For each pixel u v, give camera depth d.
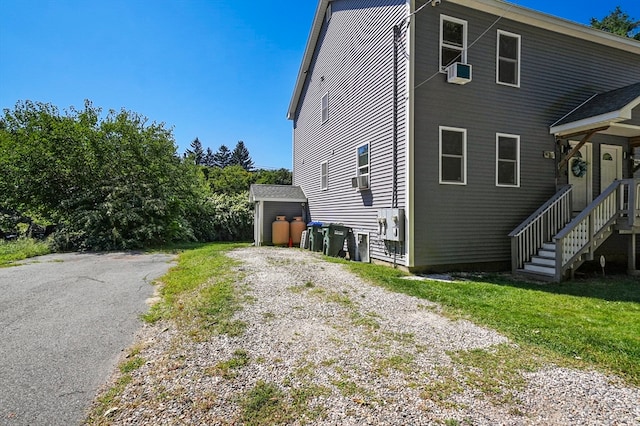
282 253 10.59
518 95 8.68
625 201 7.65
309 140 14.60
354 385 2.62
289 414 2.25
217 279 6.26
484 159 8.32
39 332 3.92
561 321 4.21
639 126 8.07
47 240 12.45
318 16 12.91
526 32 8.77
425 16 7.81
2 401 2.46
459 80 7.77
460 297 5.32
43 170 12.97
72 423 2.20
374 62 9.22
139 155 14.36
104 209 12.80
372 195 9.29
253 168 71.06
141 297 5.54
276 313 4.39
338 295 5.32
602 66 9.64
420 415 2.24
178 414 2.26
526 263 7.71
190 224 16.70
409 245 7.60
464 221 8.09
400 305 4.86
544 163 8.91
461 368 2.92
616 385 2.67
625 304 5.06
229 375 2.78
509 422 2.18
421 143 7.73
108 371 2.94
